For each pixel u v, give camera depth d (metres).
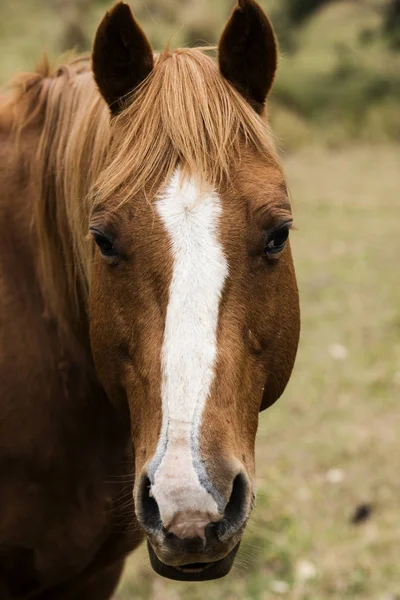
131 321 2.14
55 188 2.67
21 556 2.83
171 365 1.97
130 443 2.89
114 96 2.34
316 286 8.90
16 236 2.76
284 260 2.24
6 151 2.81
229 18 2.26
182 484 1.87
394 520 4.88
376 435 5.84
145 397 2.10
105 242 2.18
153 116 2.16
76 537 2.82
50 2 20.62
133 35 2.26
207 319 2.00
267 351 2.22
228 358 2.01
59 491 2.77
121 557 3.00
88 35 16.28
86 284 2.61
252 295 2.12
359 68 18.91
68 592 3.04
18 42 18.53
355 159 15.91
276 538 4.65
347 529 4.80
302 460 5.54
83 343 2.76
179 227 2.05
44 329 2.76
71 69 2.81
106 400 2.80
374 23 20.48
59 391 2.75
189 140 2.09
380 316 7.98
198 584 4.36
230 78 2.32
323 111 17.67
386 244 10.49
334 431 5.89
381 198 12.94
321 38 20.42
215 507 1.88
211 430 1.93
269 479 5.27
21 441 2.71
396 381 6.61
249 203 2.10
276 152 2.25
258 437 5.86
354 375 6.73
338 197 13.05
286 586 4.28
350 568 4.43
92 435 2.81
